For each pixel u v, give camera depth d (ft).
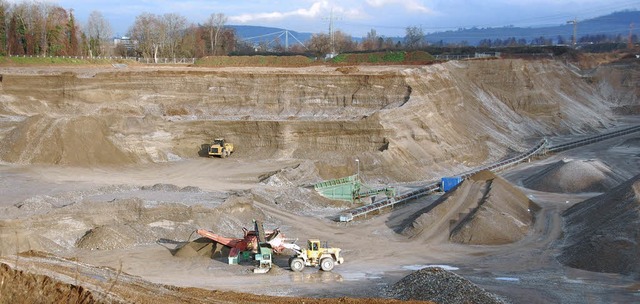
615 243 121.19
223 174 188.75
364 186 180.86
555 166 210.38
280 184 177.88
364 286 104.06
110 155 192.24
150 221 129.08
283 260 120.26
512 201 156.76
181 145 215.10
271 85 241.14
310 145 214.28
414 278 99.30
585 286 108.37
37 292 74.90
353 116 227.40
